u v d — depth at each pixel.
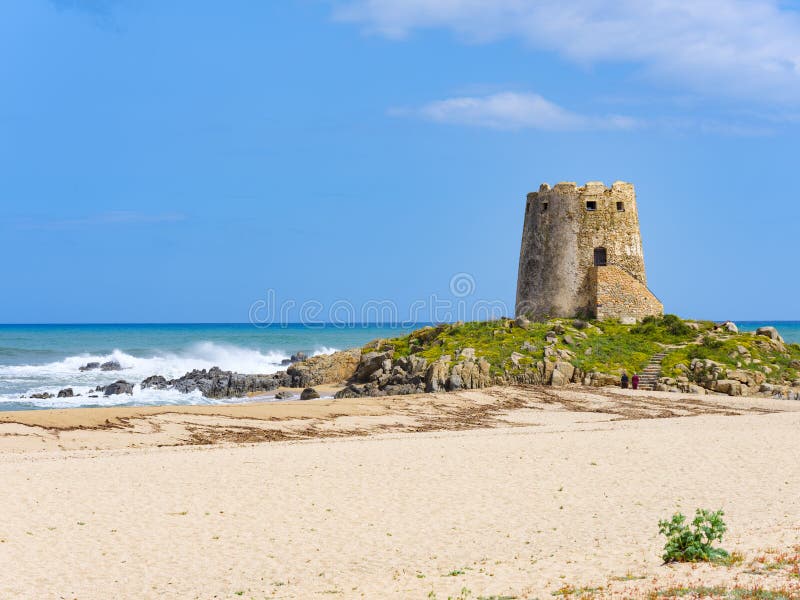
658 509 24.05
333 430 43.16
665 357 63.09
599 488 26.80
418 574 18.20
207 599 17.11
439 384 59.06
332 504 24.66
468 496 25.72
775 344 64.81
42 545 20.59
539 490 26.52
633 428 41.66
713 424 42.81
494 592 16.11
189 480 27.34
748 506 24.08
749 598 14.31
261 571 18.91
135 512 23.56
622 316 72.69
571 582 16.42
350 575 18.48
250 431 41.34
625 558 18.48
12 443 35.09
